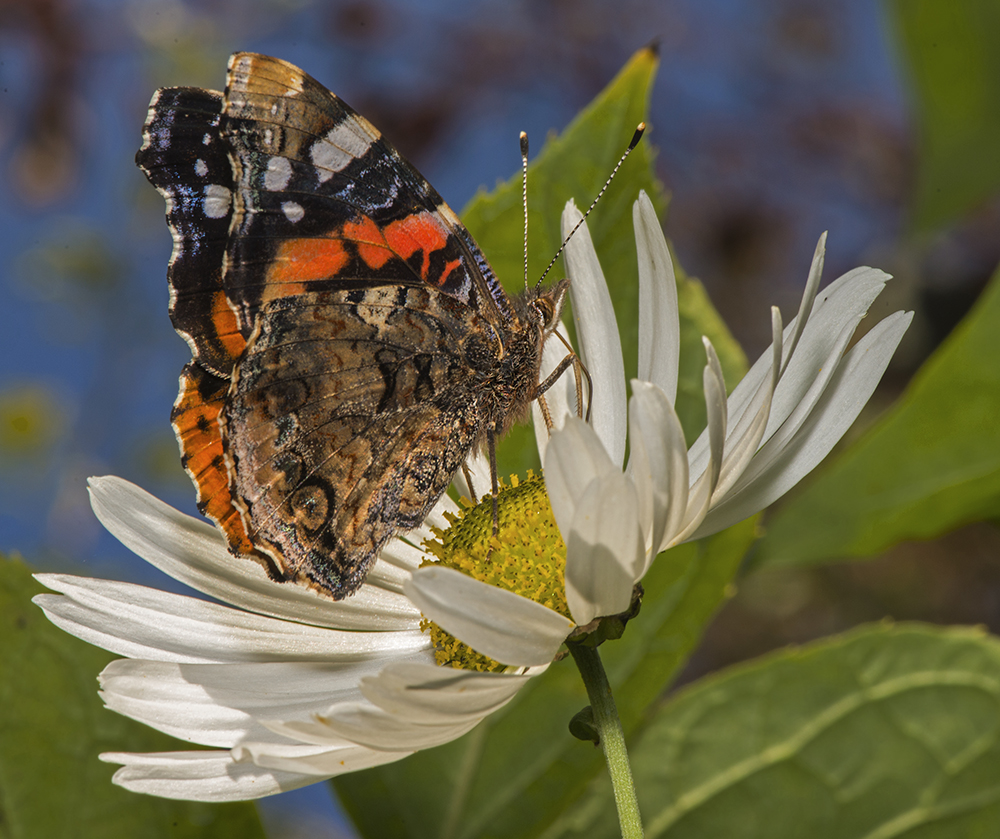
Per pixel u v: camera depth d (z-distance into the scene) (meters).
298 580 0.33
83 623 0.32
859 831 0.32
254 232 0.32
